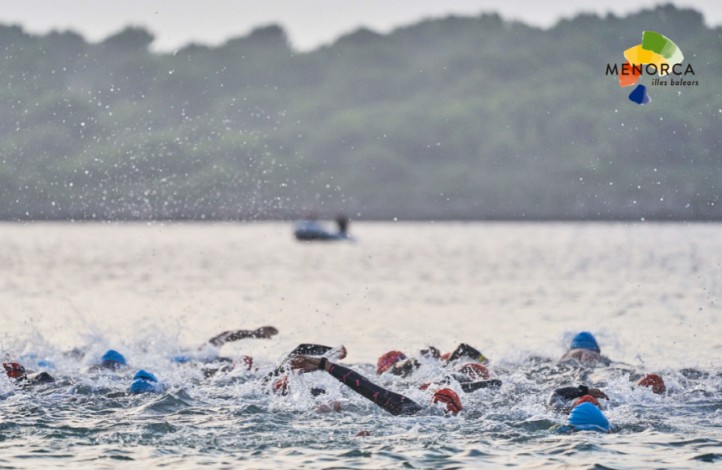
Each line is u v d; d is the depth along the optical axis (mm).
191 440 35781
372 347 70438
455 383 44156
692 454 33875
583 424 37875
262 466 32250
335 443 35438
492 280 144125
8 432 36656
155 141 192500
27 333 77188
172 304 104438
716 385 47562
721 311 95938
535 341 74375
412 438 36219
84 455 33500
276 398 43406
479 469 31938
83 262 187500
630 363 60781
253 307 101688
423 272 164125
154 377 45750
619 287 128875
